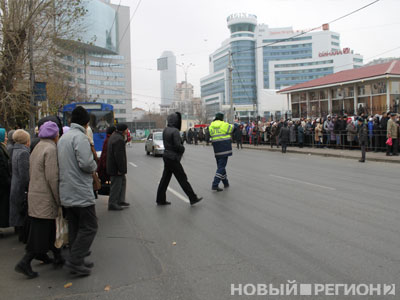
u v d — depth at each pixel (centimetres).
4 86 1241
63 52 1433
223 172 959
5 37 1238
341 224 599
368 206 723
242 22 12812
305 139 2433
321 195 843
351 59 11588
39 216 435
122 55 7419
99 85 8856
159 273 433
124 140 796
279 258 461
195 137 3744
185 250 508
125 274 435
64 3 1348
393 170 1278
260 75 12794
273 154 2145
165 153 788
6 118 1280
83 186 434
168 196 908
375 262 437
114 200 789
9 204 591
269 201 794
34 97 1370
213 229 601
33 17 1264
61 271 462
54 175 432
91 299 376
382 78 2505
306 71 12269
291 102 3512
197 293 376
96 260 487
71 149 429
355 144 2036
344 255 462
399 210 686
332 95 3027
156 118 12112
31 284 421
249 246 510
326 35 12850
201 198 805
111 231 621
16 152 541
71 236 457
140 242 555
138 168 1606
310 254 470
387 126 1653
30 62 1301
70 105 1880
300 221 625
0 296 392
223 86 12850
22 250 557
